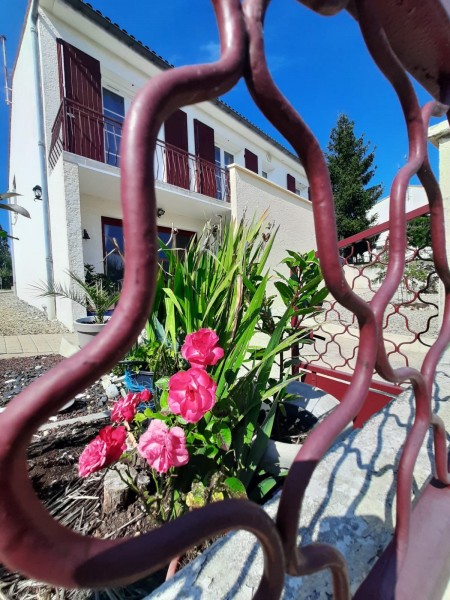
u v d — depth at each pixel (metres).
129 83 5.14
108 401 1.61
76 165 3.83
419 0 0.29
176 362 1.09
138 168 0.15
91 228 4.88
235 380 1.00
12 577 0.71
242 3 0.20
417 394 0.41
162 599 0.36
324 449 0.26
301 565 0.25
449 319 0.49
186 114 5.96
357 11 0.28
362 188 13.48
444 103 0.42
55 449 1.14
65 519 0.84
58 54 4.18
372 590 0.34
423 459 0.59
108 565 0.15
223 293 1.14
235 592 0.36
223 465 0.82
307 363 1.65
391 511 0.47
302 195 10.48
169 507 0.81
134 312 0.15
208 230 1.44
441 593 0.38
